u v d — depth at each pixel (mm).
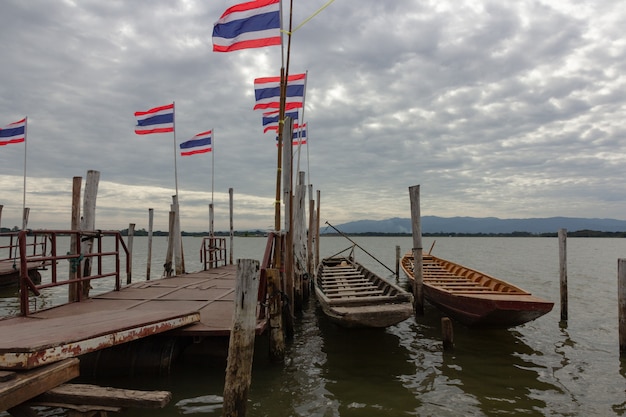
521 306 8266
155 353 6473
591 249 66500
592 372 7223
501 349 8570
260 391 6348
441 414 5617
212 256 18250
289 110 12828
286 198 9648
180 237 15297
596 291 16984
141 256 44438
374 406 5848
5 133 18109
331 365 7598
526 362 7758
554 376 7035
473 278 12914
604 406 5879
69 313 7148
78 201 8875
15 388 3500
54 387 3908
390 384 6672
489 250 63531
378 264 35375
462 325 10570
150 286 11078
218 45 9656
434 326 10578
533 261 36344
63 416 5426
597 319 11391
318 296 9555
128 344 6547
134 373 6402
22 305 6828
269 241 7895
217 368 6820
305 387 6520
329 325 11016
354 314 7559
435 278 13422
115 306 7965
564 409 5773
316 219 20672
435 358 8008
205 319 7078
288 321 9195
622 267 7953
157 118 15812
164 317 5871
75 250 8500
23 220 17781
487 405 5895
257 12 9359
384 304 8352
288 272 9438
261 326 6918
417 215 11094
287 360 7867
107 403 3701
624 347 7941
